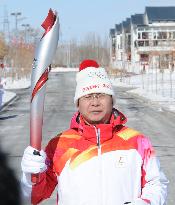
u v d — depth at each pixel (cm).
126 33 9031
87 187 268
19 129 1700
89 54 11281
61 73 8856
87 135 276
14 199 179
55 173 283
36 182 271
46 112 2355
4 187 177
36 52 264
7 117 2166
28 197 271
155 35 8406
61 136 285
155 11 8531
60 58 11875
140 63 7906
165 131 1647
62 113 2302
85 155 273
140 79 6034
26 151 266
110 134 276
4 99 3139
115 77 6650
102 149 273
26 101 3158
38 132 267
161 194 277
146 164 278
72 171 272
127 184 270
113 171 269
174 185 816
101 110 284
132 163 273
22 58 6881
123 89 4556
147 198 271
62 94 3797
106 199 266
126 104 2844
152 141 1391
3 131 1633
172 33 8394
